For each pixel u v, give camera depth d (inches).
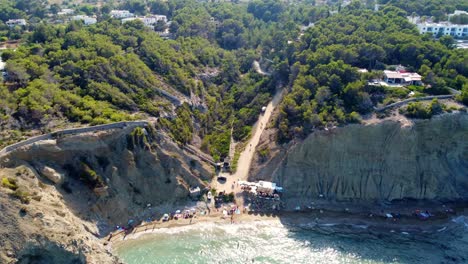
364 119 3986.2
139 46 5152.6
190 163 4035.4
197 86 4987.7
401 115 3976.4
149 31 5797.2
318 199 3961.6
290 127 4126.5
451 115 3934.5
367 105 4109.3
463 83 4242.1
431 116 3934.5
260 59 5861.2
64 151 3336.6
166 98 4443.9
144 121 3814.0
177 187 3823.8
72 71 4143.7
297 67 4808.1
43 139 3265.3
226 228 3619.6
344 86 4274.1
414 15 6417.3
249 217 3759.8
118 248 3297.2
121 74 4335.6
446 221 3732.8
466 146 4033.0
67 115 3582.7
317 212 3843.5
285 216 3786.9
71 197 3270.2
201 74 5270.7
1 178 2812.5
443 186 3998.5
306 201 3944.4
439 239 3513.8
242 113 4852.4
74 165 3388.3
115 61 4397.1
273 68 5280.5
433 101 3983.8
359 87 4146.2
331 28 5615.2
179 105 4471.0
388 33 5196.9
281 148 4057.6
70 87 3961.6
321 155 3991.1
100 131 3518.7
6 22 6550.2
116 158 3602.4
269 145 4170.8
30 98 3494.1
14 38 5639.8
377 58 4840.1
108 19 6092.5
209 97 5036.9
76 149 3398.1
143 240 3417.8
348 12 6382.9
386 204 3927.2
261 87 5118.1
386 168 3976.4
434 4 6658.5
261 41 6166.3
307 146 3976.4
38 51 4530.0
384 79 4505.4
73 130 3405.5
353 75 4352.9
